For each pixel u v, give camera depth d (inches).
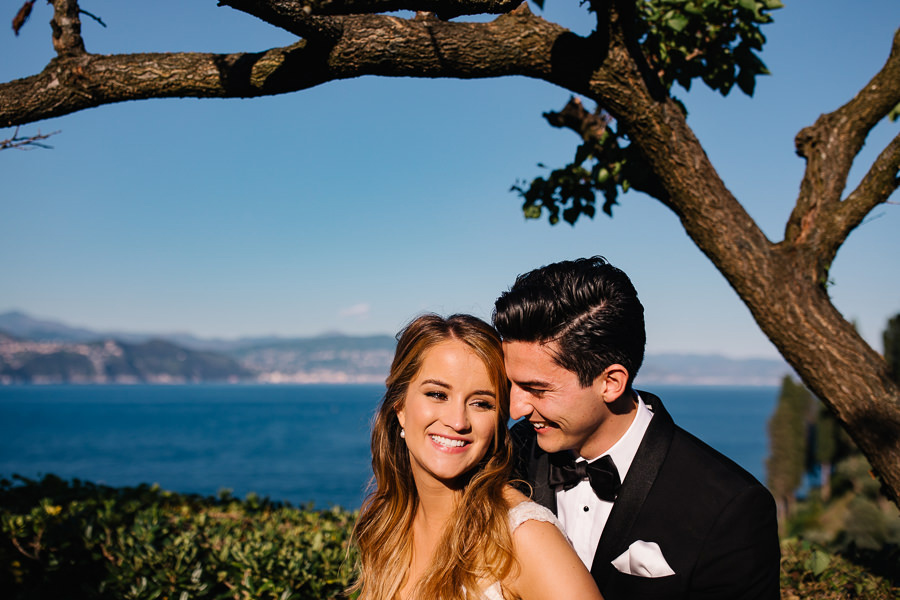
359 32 115.9
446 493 93.2
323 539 165.3
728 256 131.1
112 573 153.3
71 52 116.3
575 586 76.1
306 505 215.5
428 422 89.0
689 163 130.6
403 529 101.0
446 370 87.9
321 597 143.3
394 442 101.3
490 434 90.2
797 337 127.9
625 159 157.0
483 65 122.6
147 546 154.9
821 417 1238.3
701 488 86.2
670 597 84.8
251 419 6392.7
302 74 118.2
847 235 130.4
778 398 1517.0
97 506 204.4
